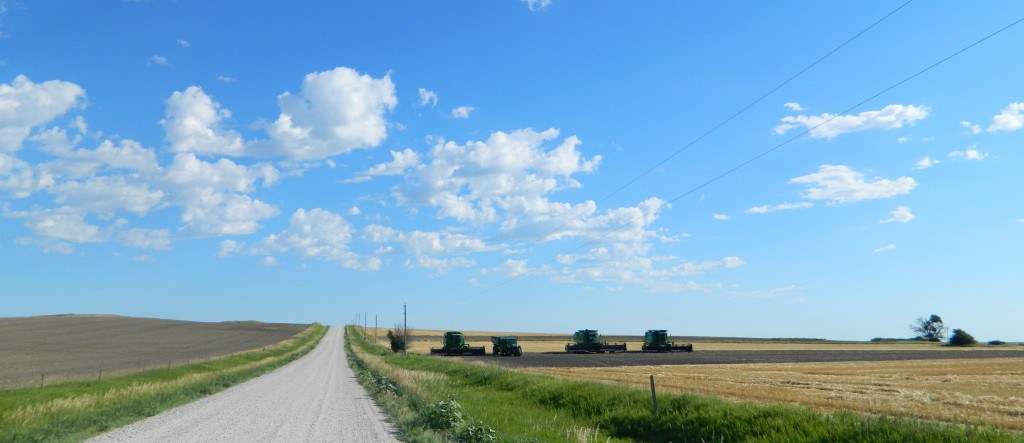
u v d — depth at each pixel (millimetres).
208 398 26844
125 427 17453
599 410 20672
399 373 38625
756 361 72312
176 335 126375
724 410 16766
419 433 15844
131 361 63031
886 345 160375
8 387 29188
